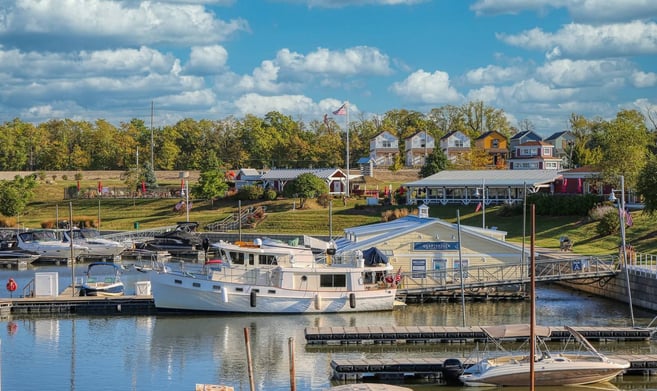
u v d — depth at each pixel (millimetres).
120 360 53625
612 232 98938
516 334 50062
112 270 96312
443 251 73938
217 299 65625
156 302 66500
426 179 132250
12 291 75812
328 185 145125
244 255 66438
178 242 112188
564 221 110000
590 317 64812
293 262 66750
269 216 130250
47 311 67750
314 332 56844
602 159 121312
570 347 55375
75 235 115938
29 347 56812
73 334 60688
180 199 150375
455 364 48062
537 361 46938
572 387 47031
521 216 116250
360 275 66875
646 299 67500
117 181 181875
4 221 141000
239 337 59375
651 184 89625
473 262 74000
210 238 119000
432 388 47438
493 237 76500
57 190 166125
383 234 76562
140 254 108625
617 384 47906
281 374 50125
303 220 126750
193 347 56750
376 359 50031
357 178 161000
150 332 61219
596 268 74375
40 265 103625
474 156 188125
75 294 74062
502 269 73250
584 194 116750
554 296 76500
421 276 73250
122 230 132250
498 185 125125
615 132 118375
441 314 66750
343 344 56375
